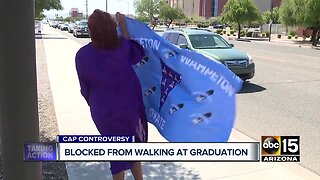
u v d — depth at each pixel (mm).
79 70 3057
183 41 11453
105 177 4070
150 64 3402
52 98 8211
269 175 4223
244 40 46250
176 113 3418
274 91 10141
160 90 3438
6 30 2352
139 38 3369
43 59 16188
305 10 38219
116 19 3346
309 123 6820
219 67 3270
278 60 19250
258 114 7508
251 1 50844
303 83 11516
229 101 3297
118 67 3008
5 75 2418
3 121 2527
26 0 2367
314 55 23344
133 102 3094
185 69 3328
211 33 11883
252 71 10961
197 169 4340
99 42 2977
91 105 3113
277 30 66250
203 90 3326
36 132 2607
